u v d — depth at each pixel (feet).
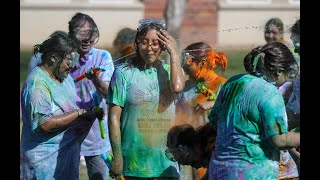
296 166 42.06
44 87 40.93
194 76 43.06
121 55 45.60
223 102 37.73
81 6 85.35
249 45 45.19
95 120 45.01
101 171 45.39
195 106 42.47
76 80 44.24
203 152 39.37
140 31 41.19
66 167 41.78
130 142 41.19
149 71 41.24
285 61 38.78
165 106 41.32
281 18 54.19
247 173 36.88
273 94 36.78
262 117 36.70
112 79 41.39
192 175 41.75
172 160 40.14
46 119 40.70
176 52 41.14
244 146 36.94
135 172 41.11
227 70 43.75
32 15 72.13
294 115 41.75
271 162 37.09
